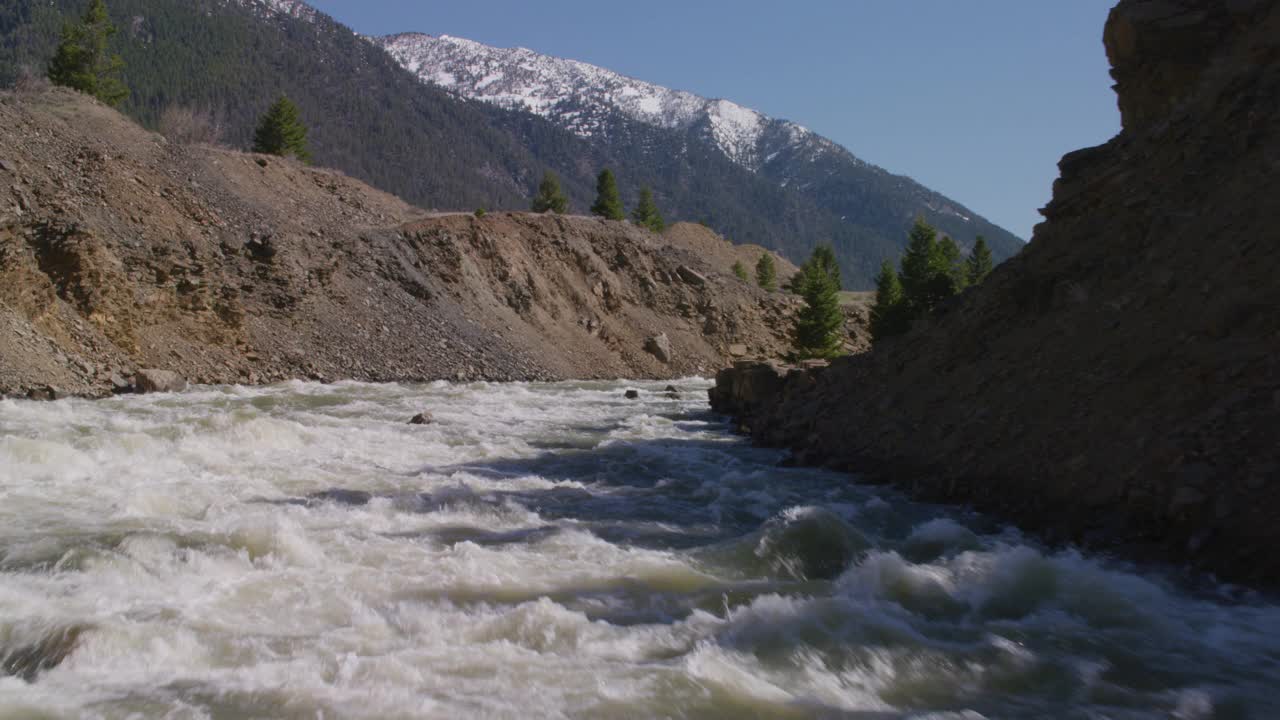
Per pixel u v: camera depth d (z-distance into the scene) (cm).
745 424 2623
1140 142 1934
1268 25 1877
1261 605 834
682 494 1498
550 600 816
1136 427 1218
